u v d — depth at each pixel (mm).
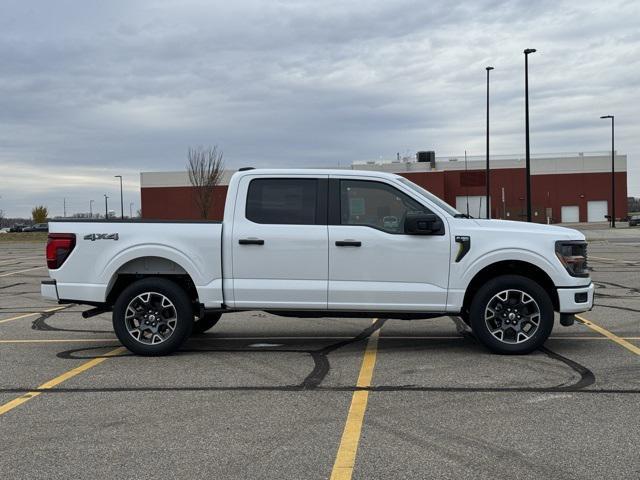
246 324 9336
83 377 6207
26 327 9367
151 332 7098
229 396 5484
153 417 4938
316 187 6961
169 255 6961
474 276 6758
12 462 4062
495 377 5977
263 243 6871
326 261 6816
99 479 3791
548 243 6691
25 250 36438
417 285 6758
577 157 62000
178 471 3891
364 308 6801
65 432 4621
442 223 6797
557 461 3971
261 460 4047
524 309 6809
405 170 60031
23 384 5969
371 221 6887
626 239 33156
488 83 35156
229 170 60344
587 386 5641
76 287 7102
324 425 4695
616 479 3711
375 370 6332
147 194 63938
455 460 4004
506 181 61531
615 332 8125
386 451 4164
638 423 4656
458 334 8297
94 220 7195
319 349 7418
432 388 5645
